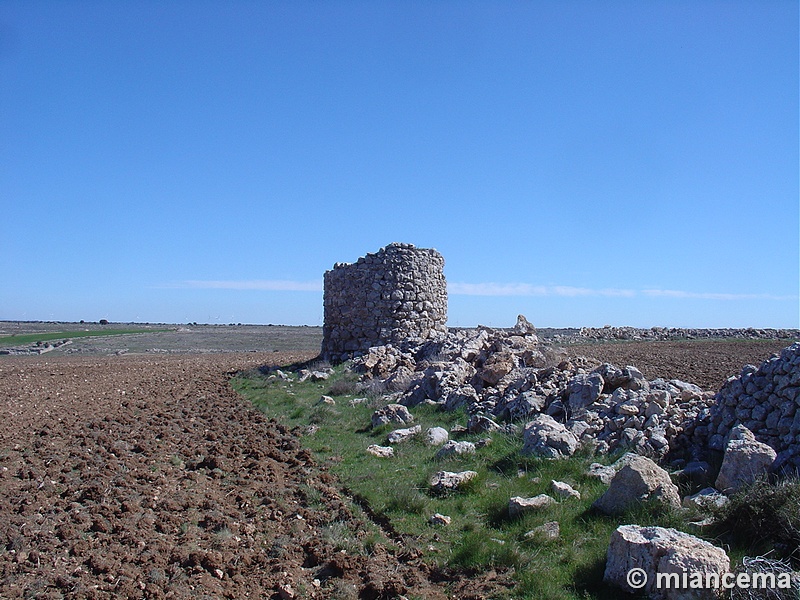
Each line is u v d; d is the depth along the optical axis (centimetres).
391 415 1415
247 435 1385
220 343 5547
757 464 806
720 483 825
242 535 829
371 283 2764
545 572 675
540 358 1770
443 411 1502
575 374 1432
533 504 820
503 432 1209
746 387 1000
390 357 2220
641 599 604
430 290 2856
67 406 1800
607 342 4184
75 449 1238
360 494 962
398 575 709
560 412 1245
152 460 1174
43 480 1028
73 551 761
